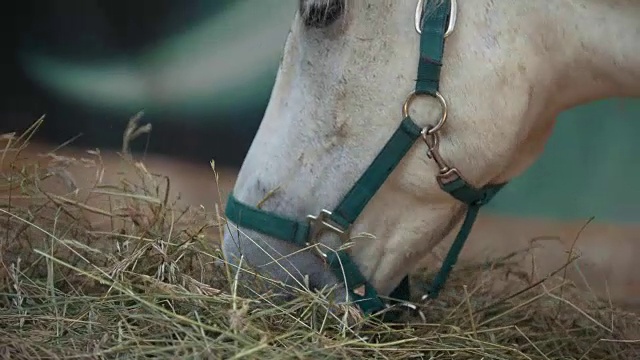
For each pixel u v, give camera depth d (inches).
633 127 160.7
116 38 182.4
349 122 77.5
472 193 80.7
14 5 185.9
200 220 112.4
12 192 109.2
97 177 118.4
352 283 82.0
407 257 83.4
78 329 77.3
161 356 69.7
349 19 75.7
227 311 73.9
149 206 102.3
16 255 94.9
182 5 178.4
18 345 71.3
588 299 113.0
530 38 76.5
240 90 177.0
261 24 173.6
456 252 86.7
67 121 186.9
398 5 74.9
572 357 90.6
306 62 78.4
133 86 182.9
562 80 80.3
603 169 162.4
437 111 75.7
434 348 78.4
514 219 163.9
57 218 99.0
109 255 88.3
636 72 77.2
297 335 75.7
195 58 179.0
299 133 79.4
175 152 181.8
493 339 85.0
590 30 76.2
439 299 106.7
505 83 76.3
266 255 81.9
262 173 81.1
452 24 74.6
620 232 158.1
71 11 183.3
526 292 109.0
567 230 159.3
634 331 102.4
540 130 85.7
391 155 77.2
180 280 85.0
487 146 77.7
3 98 189.0
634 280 142.3
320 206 79.9
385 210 80.8
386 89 76.0
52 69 186.4
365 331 78.6
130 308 78.2
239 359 68.4
